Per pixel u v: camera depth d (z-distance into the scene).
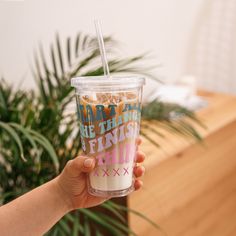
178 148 1.27
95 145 0.55
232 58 2.04
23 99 1.03
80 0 1.40
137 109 0.55
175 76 2.01
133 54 1.70
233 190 1.74
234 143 1.67
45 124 0.91
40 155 0.90
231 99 1.86
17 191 0.91
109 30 1.55
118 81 0.53
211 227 1.59
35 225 0.60
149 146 1.29
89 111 0.54
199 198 1.47
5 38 1.18
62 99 0.93
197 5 2.02
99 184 0.57
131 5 1.63
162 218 1.27
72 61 1.40
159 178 1.22
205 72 2.14
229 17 1.98
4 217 0.58
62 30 1.36
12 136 0.80
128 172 0.57
